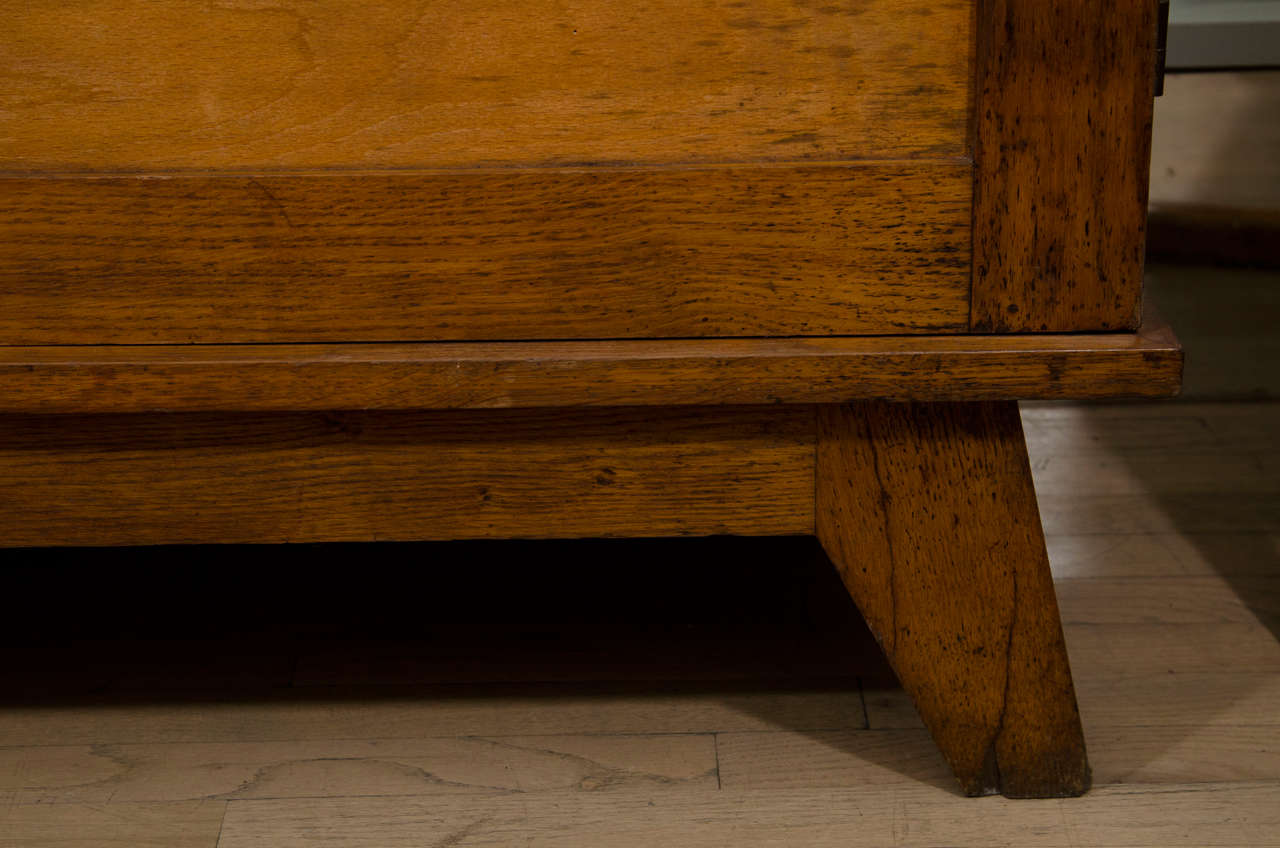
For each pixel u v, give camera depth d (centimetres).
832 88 59
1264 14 154
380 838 67
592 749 75
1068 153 59
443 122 60
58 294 61
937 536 66
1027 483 65
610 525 66
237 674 84
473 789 71
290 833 68
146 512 66
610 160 60
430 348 62
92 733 77
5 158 60
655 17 58
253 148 60
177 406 61
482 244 61
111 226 60
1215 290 171
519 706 80
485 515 66
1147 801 69
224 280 61
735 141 60
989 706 68
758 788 71
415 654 86
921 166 59
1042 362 60
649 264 61
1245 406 129
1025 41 57
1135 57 58
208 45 59
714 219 60
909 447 65
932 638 67
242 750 76
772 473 65
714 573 98
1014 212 60
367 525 67
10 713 80
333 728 78
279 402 61
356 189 60
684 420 65
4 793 72
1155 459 118
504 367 60
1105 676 82
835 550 66
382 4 58
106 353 61
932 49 58
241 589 96
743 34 58
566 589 96
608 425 65
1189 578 95
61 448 65
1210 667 83
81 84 59
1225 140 176
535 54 59
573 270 61
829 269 61
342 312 62
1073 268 60
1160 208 181
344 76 59
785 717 78
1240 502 108
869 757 74
